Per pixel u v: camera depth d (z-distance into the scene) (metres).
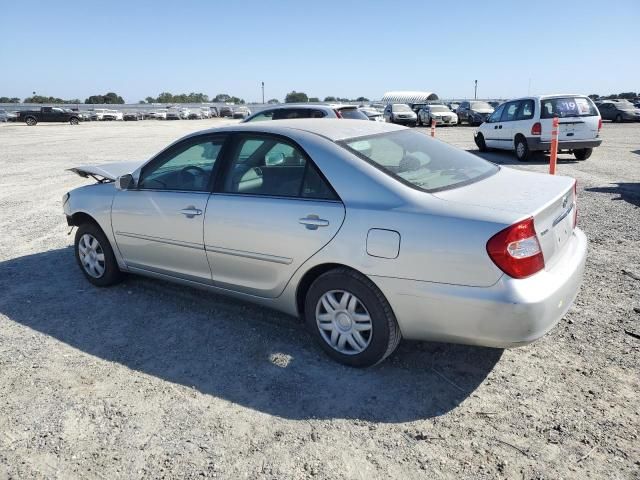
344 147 3.49
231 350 3.75
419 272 3.03
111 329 4.12
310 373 3.43
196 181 4.11
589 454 2.62
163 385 3.34
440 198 3.13
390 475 2.53
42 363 3.63
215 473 2.57
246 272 3.81
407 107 34.59
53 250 6.29
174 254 4.23
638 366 3.36
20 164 15.20
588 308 4.21
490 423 2.88
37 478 2.56
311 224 3.38
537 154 14.97
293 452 2.70
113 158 16.41
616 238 6.09
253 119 11.57
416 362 3.53
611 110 34.16
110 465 2.64
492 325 2.90
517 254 2.84
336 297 3.46
